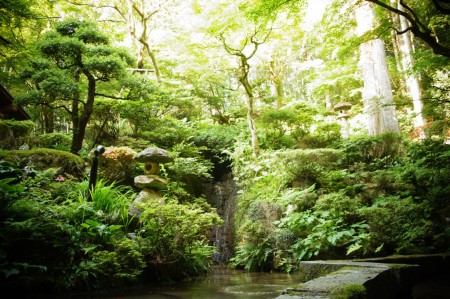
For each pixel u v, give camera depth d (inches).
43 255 155.3
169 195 312.7
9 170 211.6
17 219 162.1
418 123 439.5
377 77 404.5
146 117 407.5
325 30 295.1
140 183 241.1
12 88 505.0
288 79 831.7
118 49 328.2
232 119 535.8
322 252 221.1
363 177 297.7
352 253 212.7
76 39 301.0
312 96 745.6
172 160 259.9
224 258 325.1
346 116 428.5
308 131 420.8
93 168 219.5
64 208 185.2
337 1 270.2
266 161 333.7
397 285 124.0
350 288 84.4
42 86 290.0
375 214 216.8
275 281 184.9
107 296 141.1
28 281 143.7
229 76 572.4
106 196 213.8
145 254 189.3
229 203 378.0
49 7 481.4
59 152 286.7
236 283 177.8
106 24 556.7
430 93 366.6
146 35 525.3
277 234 244.8
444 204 227.9
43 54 306.8
